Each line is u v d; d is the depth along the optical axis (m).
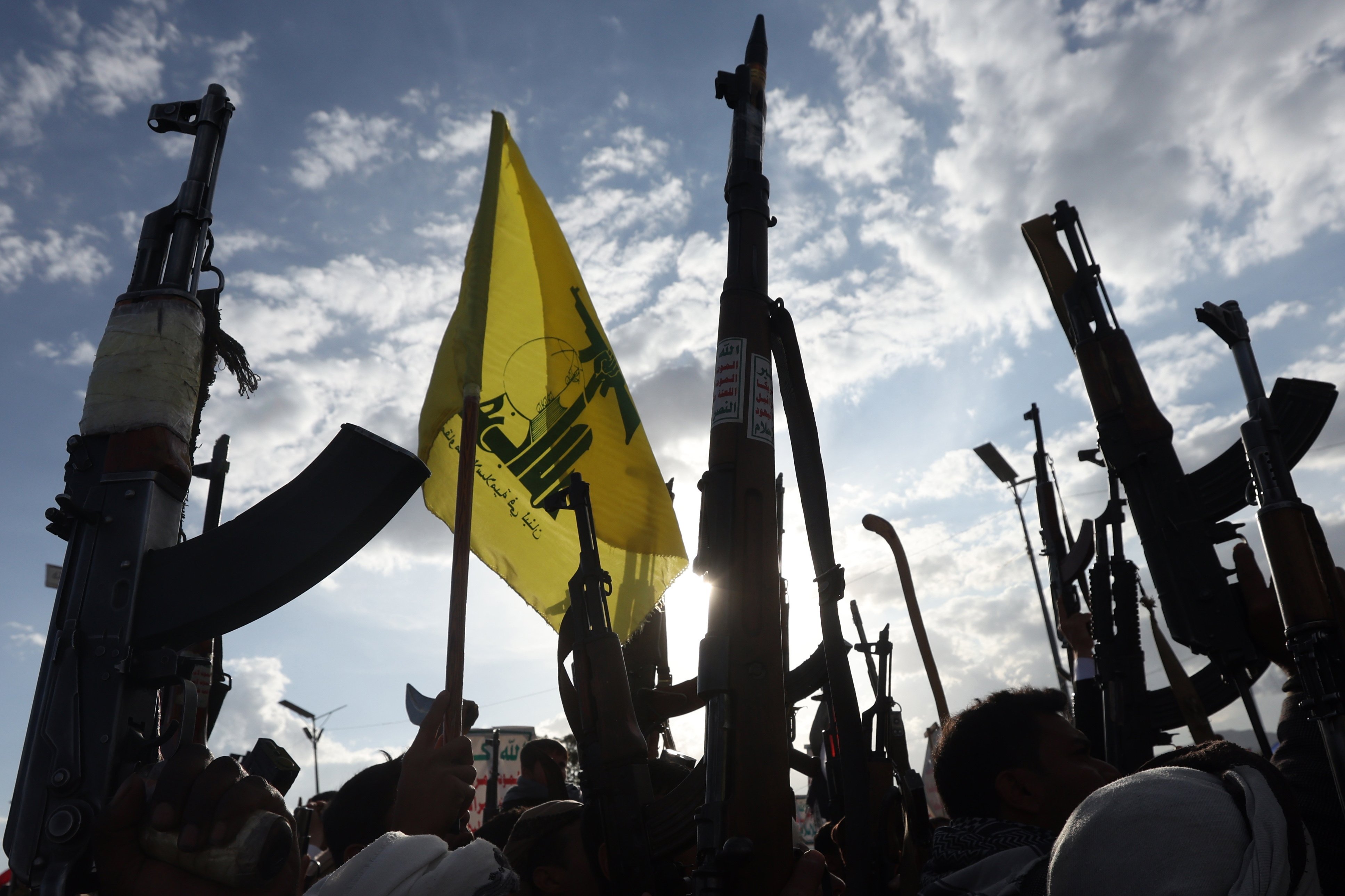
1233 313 2.41
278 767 2.29
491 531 3.62
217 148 2.79
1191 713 2.72
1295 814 1.21
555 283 4.18
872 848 1.77
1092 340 3.54
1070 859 1.29
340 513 2.35
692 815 1.88
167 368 2.44
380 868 1.65
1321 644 2.04
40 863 2.02
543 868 2.12
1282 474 2.23
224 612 2.28
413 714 3.09
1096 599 3.41
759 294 1.88
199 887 1.66
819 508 1.87
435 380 3.48
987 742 2.25
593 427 4.00
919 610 2.99
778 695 1.58
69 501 2.26
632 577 3.80
